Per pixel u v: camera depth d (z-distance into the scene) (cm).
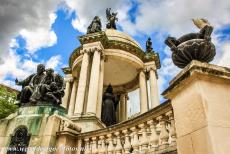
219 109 496
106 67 2672
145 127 827
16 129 1045
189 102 537
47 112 1077
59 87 1212
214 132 458
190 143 498
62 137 1013
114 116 2133
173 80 607
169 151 670
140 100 2345
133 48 2425
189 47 600
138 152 802
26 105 1140
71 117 1723
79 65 2414
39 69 1261
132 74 2734
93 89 1906
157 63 2689
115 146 938
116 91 2903
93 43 2230
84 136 1051
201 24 668
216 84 534
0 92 3266
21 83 1277
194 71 529
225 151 441
